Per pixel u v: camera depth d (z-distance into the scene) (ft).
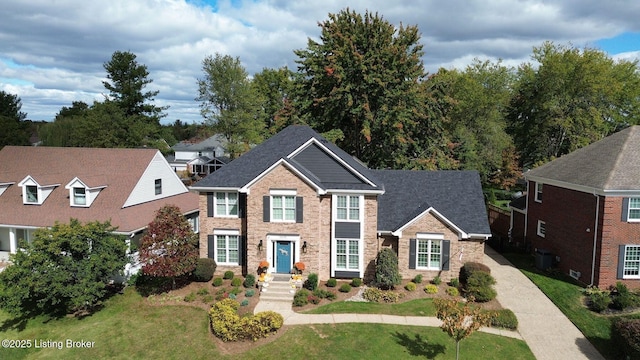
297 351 60.95
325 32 137.80
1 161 114.01
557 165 99.91
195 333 67.51
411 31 135.54
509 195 185.57
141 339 66.69
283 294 78.69
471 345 62.85
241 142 194.49
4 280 70.08
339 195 85.97
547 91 172.86
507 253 108.47
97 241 77.15
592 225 81.97
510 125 202.39
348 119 139.23
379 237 87.97
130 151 112.06
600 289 80.28
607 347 63.05
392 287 82.48
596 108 169.17
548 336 66.28
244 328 64.75
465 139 165.48
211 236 89.45
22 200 102.37
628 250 80.07
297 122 143.33
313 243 84.23
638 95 181.16
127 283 86.33
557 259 94.07
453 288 81.10
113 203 97.04
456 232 84.58
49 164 111.75
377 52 125.80
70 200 98.02
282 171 83.61
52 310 78.38
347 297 79.05
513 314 71.31
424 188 95.04
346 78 126.00
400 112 122.93
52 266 71.67
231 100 191.01
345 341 62.95
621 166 81.82
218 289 82.38
